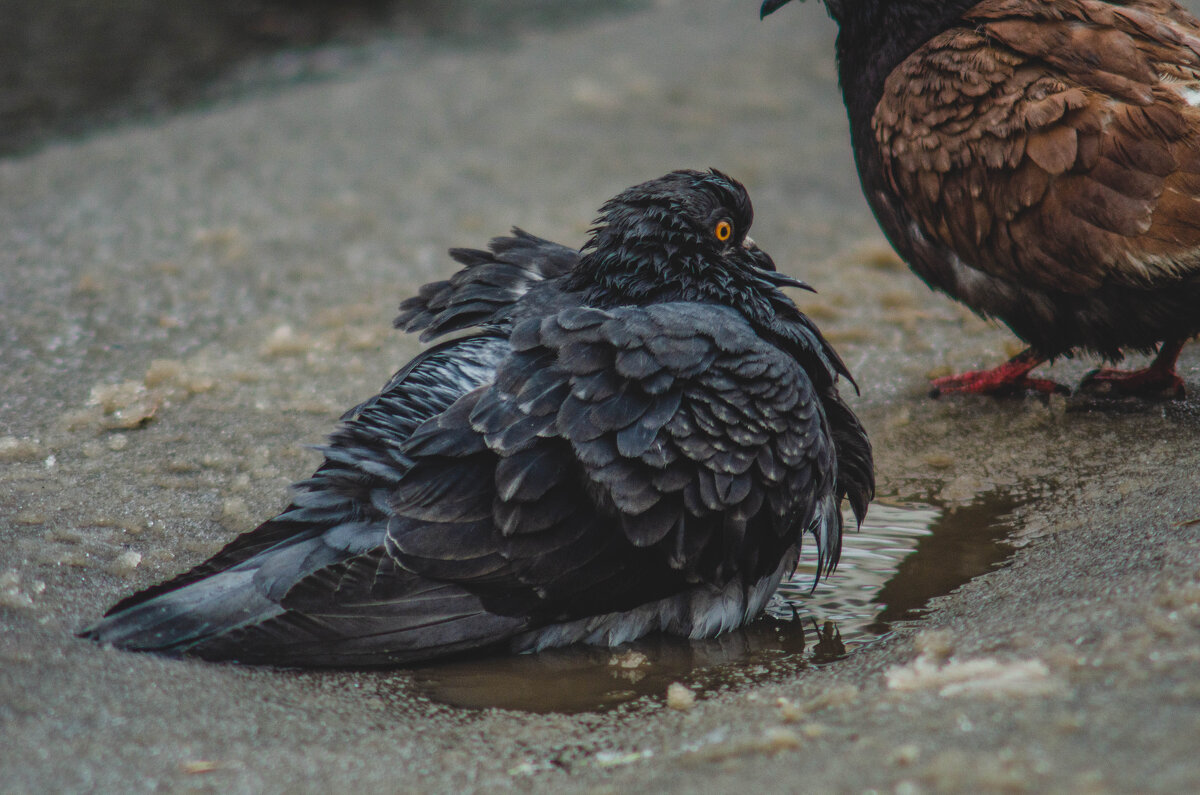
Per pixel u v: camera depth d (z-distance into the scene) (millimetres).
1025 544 8672
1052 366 11906
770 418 7699
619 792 5289
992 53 9758
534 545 7289
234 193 17219
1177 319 9586
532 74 23188
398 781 5672
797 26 25469
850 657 7309
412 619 7113
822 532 8375
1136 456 9672
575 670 7387
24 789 5359
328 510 7391
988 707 5418
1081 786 4469
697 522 7523
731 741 5684
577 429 7328
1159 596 6383
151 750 5812
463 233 15820
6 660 6539
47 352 12117
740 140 19844
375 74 23672
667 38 25391
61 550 8336
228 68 24375
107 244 15164
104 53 25203
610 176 18156
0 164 18719
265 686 6754
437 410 7805
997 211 9703
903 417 10984
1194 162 8977
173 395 11203
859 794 4738
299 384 11562
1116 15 9797
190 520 9047
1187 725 4770
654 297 8656
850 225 16578
